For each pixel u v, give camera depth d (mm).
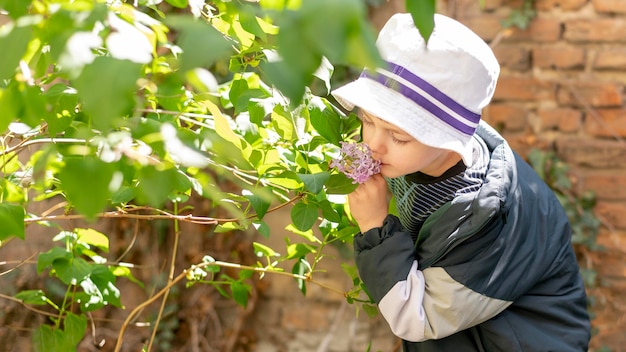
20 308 2637
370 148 1252
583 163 2639
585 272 2631
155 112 1264
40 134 1329
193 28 528
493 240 1332
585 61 2629
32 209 2602
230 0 973
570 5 2611
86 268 1457
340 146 1315
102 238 1586
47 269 2674
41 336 1480
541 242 1404
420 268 1349
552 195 1490
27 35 614
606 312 2629
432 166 1352
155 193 721
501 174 1357
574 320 1414
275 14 536
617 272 2631
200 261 2795
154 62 1077
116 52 599
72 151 752
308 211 1240
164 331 2797
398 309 1304
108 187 626
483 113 2682
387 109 1192
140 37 649
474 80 1239
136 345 2781
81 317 1497
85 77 562
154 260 2809
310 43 509
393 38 1248
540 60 2641
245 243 2816
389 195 2475
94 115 551
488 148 1477
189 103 1377
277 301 2838
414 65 1212
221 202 906
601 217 2635
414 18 586
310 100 1302
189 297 2826
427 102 1207
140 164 735
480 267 1308
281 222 2805
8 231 845
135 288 2820
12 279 2645
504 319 1377
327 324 2803
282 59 529
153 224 2803
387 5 2662
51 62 977
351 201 1362
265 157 1220
